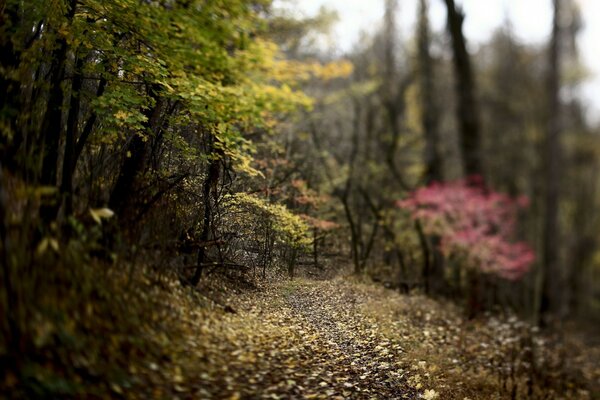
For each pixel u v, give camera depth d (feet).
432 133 55.83
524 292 59.31
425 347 23.58
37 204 12.69
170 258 18.74
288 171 33.47
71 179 15.55
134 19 18.35
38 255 11.13
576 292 82.23
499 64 79.66
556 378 25.80
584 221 85.46
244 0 25.91
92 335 11.44
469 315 37.52
